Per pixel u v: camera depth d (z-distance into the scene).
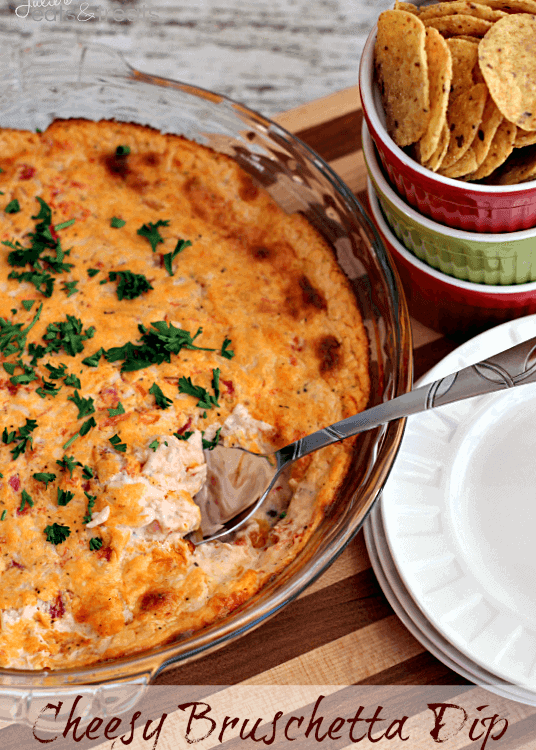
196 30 1.00
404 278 0.67
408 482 0.63
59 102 0.72
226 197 0.70
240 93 1.00
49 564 0.61
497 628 0.60
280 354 0.65
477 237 0.60
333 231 0.68
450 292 0.65
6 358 0.64
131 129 0.71
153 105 0.72
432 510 0.62
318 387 0.65
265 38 1.01
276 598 0.58
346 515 0.60
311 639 0.62
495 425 0.64
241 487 0.62
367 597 0.63
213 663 0.62
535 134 0.58
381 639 0.62
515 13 0.59
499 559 0.62
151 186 0.70
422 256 0.64
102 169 0.71
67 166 0.71
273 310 0.67
